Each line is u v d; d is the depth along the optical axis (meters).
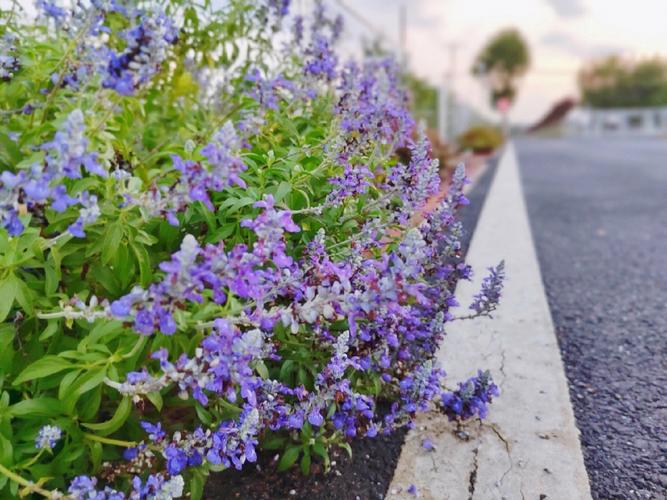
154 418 0.42
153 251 0.46
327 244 0.48
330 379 0.39
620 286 0.91
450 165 2.06
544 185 2.24
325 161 0.48
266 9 0.70
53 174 0.31
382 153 0.64
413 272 0.35
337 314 0.38
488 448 0.48
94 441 0.36
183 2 0.64
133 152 0.56
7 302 0.35
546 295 0.87
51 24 0.62
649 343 0.69
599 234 1.30
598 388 0.59
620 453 0.48
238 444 0.36
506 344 0.67
